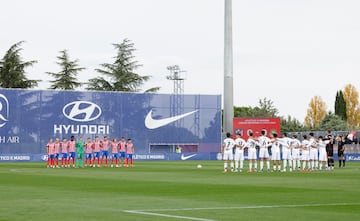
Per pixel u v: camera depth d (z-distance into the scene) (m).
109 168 104.31
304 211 36.25
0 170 94.88
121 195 46.97
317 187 55.69
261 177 73.19
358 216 33.94
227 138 88.69
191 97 168.88
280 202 41.56
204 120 169.75
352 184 60.16
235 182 62.97
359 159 156.12
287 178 71.06
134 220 31.91
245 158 163.38
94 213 34.88
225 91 174.38
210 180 66.62
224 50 175.38
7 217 32.94
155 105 165.75
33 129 153.88
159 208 37.56
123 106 162.62
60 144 114.69
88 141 115.00
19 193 48.59
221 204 40.12
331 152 98.44
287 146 93.06
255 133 169.62
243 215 34.12
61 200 42.69
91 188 54.25
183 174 80.56
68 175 78.06
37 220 31.81
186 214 34.47
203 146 169.38
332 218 33.06
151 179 68.56
